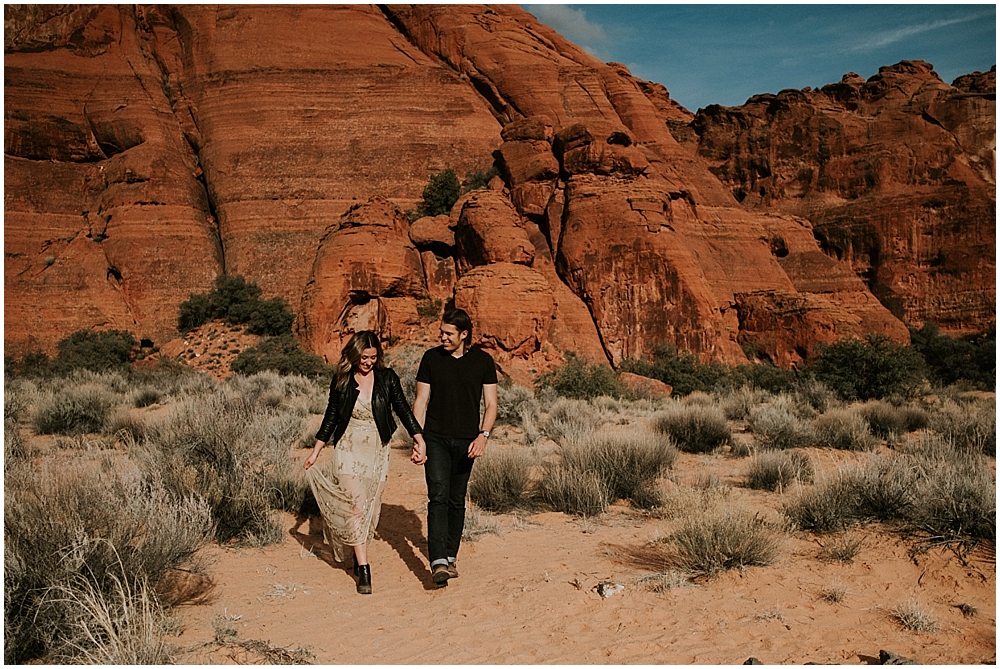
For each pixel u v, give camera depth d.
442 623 4.44
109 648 3.71
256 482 6.90
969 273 46.34
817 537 6.08
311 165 43.81
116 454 9.28
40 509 4.41
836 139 53.41
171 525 5.05
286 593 4.95
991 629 4.25
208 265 41.66
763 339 36.84
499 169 41.00
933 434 11.94
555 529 6.74
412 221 41.28
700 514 5.65
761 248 43.22
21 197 41.59
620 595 4.83
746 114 57.00
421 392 5.58
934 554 5.51
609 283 34.12
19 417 13.56
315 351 32.28
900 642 4.05
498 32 48.56
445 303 34.78
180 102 46.88
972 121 51.78
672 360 30.70
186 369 33.88
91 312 38.97
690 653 3.92
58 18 46.19
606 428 13.83
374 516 5.33
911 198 48.69
